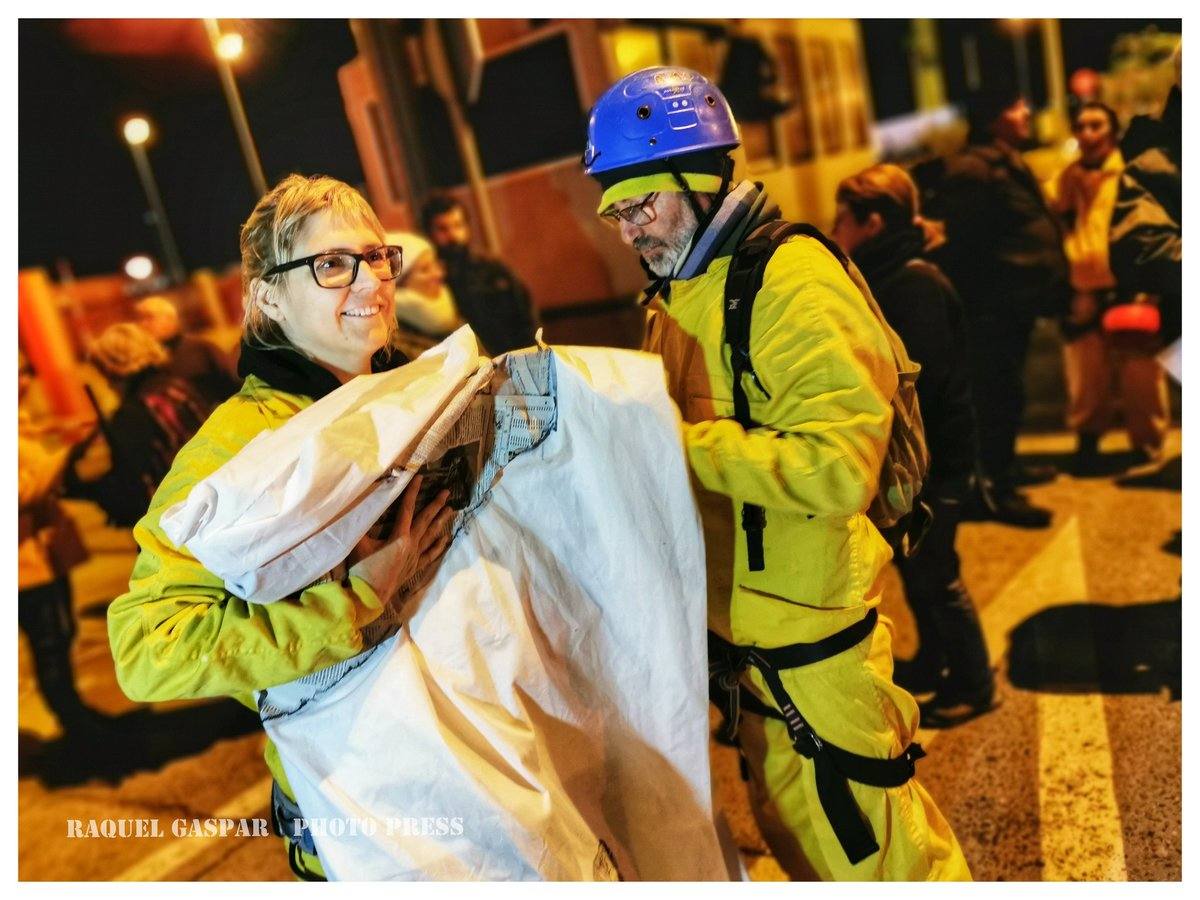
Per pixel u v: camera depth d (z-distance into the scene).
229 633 1.08
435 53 3.47
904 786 1.45
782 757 1.52
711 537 1.43
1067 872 1.90
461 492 1.26
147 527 1.18
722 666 1.48
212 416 1.25
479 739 1.24
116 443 3.13
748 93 3.63
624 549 1.29
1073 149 3.41
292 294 1.22
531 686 1.28
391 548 1.15
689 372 1.38
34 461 3.05
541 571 1.29
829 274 1.27
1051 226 3.20
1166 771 2.12
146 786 2.89
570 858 1.26
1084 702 2.39
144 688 1.10
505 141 3.55
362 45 3.40
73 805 2.83
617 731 1.38
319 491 1.07
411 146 3.50
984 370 3.20
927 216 3.21
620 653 1.35
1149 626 2.61
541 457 1.28
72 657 3.19
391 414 1.14
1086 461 3.49
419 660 1.23
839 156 3.65
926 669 2.54
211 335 3.46
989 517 3.28
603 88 3.53
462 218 3.48
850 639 1.39
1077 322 3.40
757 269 1.30
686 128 1.31
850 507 1.23
